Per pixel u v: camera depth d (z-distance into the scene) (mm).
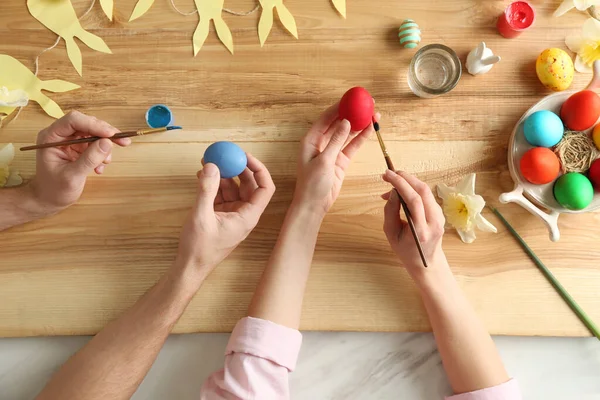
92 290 937
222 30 962
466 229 913
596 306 943
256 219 858
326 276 943
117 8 963
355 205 957
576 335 933
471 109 969
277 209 956
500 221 957
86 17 962
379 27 971
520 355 975
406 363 969
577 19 976
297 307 850
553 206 918
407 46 951
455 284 895
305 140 912
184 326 931
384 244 950
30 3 958
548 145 897
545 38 976
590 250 950
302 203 878
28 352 956
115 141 854
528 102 971
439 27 973
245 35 966
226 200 947
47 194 879
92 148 790
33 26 960
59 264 938
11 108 950
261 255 946
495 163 964
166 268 943
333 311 938
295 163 962
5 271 934
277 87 966
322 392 970
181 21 965
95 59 962
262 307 830
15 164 955
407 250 875
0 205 886
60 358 957
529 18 952
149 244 945
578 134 914
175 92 962
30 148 822
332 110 914
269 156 961
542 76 938
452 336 857
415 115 966
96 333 932
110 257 942
